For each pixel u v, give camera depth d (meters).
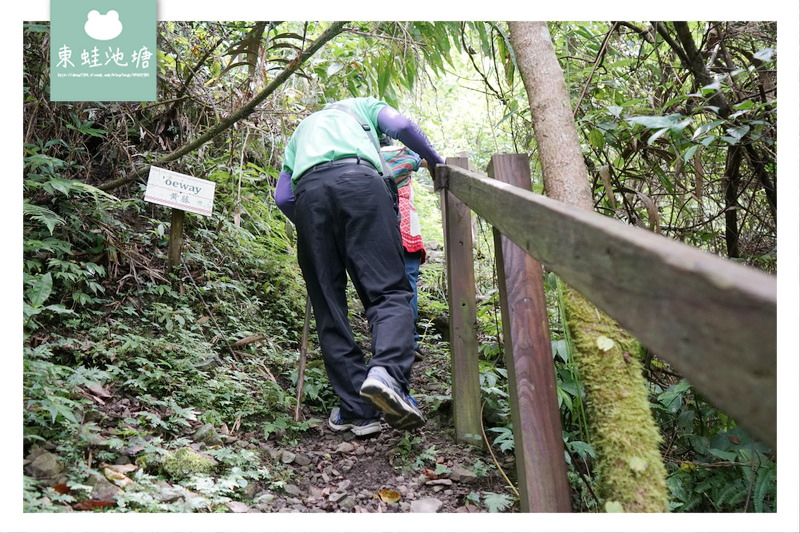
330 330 2.52
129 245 3.11
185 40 3.39
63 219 2.86
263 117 3.58
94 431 1.96
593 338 1.65
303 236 2.50
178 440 2.08
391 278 2.42
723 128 2.51
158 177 3.00
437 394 2.98
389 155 3.14
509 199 1.41
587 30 3.04
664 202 3.26
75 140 3.21
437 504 1.99
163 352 2.55
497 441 2.24
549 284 2.41
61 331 2.52
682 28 2.55
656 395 2.49
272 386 2.70
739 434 2.12
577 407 2.16
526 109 2.93
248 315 3.30
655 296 0.77
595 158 2.95
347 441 2.47
